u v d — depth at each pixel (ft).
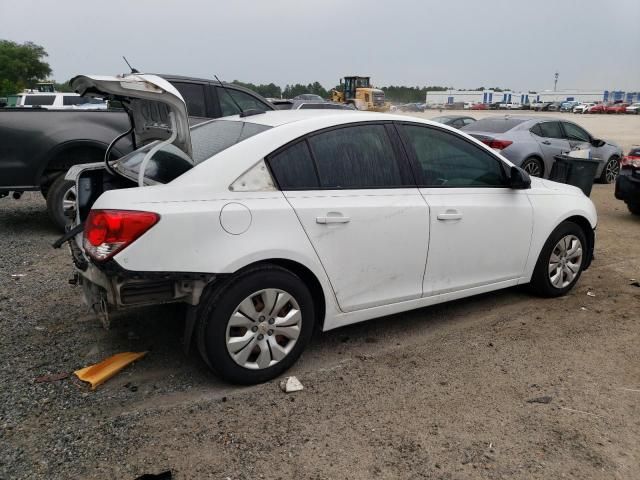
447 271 13.94
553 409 10.88
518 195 15.30
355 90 149.89
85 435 9.72
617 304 16.57
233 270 10.63
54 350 12.76
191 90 27.66
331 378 11.92
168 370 12.03
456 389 11.56
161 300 10.55
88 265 10.86
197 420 10.25
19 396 10.84
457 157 14.24
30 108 22.20
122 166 13.03
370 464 9.18
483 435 10.01
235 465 9.07
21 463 8.95
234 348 10.99
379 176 12.75
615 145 44.47
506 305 16.33
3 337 13.32
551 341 13.94
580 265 17.31
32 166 21.90
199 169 10.87
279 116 13.00
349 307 12.50
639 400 11.28
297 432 9.97
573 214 16.62
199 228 10.32
